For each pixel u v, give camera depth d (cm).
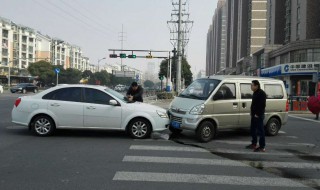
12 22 10019
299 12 4925
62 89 997
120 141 938
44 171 619
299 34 4916
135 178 591
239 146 930
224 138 1067
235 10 10625
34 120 973
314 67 3988
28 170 623
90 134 1034
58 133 1033
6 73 8600
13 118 990
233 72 10094
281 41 5850
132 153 789
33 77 8262
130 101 1026
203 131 968
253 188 558
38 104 973
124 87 7169
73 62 14250
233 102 1021
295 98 2627
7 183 548
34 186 535
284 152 866
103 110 977
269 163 736
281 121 1152
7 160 693
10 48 9762
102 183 559
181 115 993
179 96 1088
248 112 1046
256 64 6681
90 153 773
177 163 709
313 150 905
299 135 1187
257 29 8019
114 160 716
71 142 898
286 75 4403
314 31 4628
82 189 527
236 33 10644
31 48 10869
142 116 984
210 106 982
